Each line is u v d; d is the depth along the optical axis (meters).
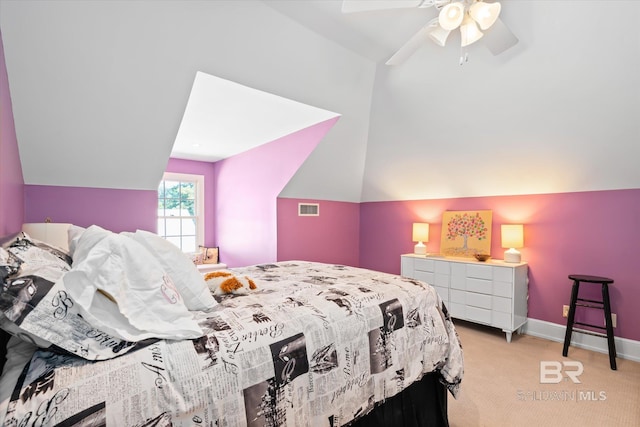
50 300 0.90
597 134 2.57
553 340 3.13
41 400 0.76
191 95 2.76
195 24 2.05
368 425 1.49
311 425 1.20
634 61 2.09
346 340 1.38
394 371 1.53
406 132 3.60
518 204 3.40
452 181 3.78
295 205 4.29
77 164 2.60
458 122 3.17
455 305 3.46
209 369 0.99
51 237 2.12
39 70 1.97
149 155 2.81
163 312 1.10
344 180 4.44
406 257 3.93
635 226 2.71
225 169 5.12
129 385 0.86
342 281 1.95
